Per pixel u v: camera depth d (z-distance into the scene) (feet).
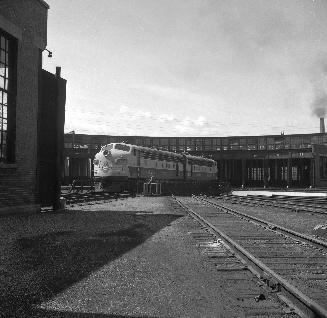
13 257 20.03
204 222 34.73
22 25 42.57
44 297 13.34
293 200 76.95
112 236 27.73
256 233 29.81
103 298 13.23
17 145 41.70
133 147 90.33
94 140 157.28
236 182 181.47
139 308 12.17
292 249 22.93
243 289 13.88
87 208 55.16
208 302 12.68
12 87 41.52
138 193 93.81
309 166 171.53
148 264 18.57
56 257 20.11
